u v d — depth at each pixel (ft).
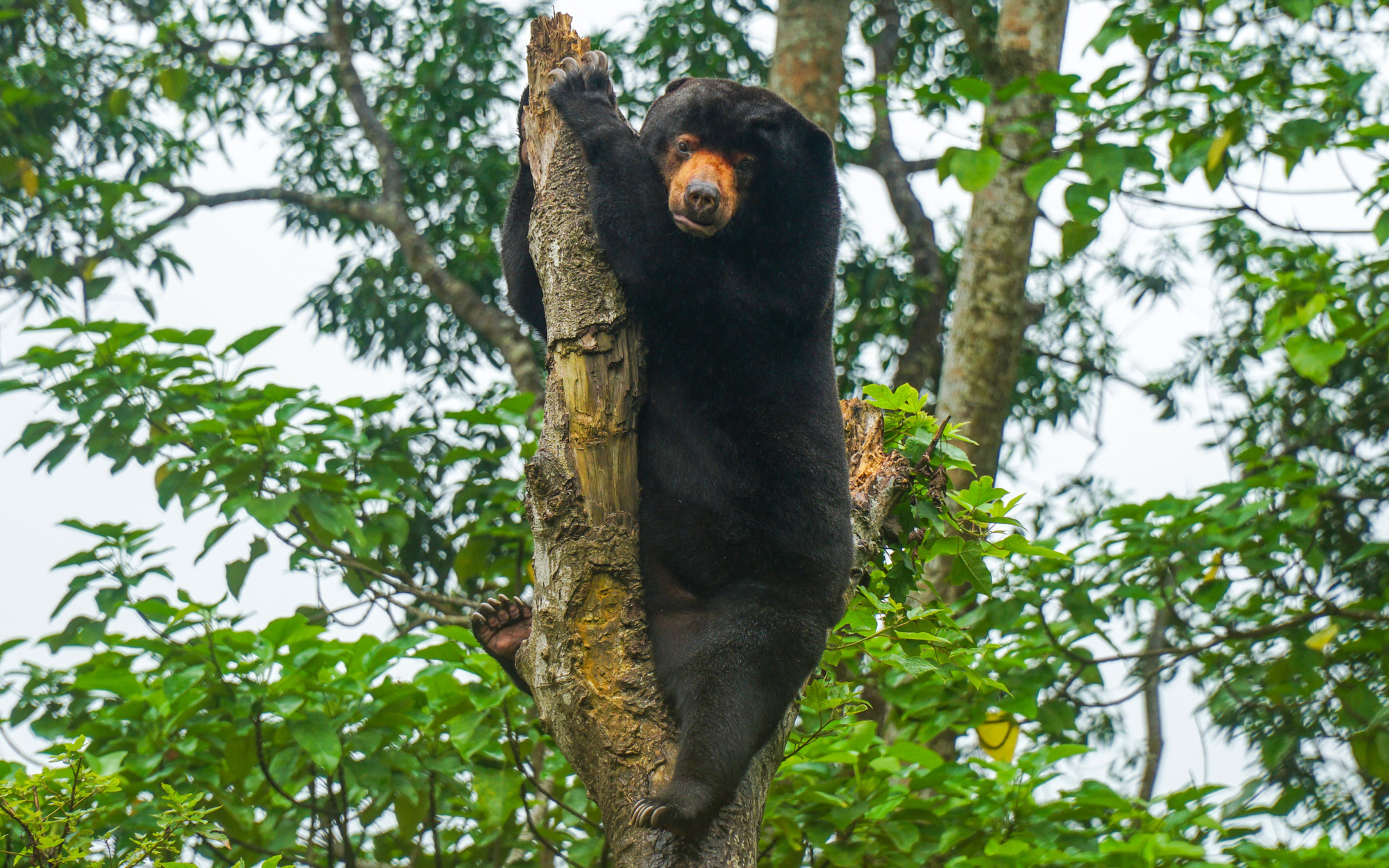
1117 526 39.65
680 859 18.07
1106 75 30.35
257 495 37.14
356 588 40.22
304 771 32.17
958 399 51.44
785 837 30.19
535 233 22.00
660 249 21.93
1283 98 35.42
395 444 43.73
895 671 35.63
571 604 19.42
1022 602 35.47
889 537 26.91
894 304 74.43
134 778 29.19
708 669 20.24
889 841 29.37
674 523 22.66
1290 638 39.14
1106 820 31.22
